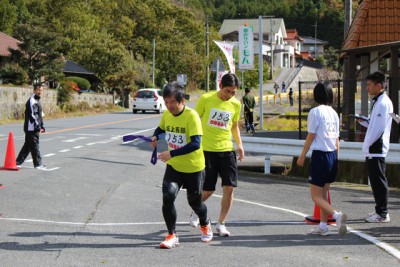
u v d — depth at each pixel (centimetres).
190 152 780
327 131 868
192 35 9150
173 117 791
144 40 8712
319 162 866
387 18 1992
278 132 2809
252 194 1274
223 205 876
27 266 694
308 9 17788
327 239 854
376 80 970
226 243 824
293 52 14362
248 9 17850
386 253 773
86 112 4938
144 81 7494
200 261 727
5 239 825
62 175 1466
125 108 6194
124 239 838
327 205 859
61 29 7088
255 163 1781
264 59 13400
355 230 916
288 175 1641
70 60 6366
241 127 3128
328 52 14288
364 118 1048
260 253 768
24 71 4650
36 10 7694
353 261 732
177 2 12850
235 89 862
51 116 4312
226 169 870
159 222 957
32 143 1561
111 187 1314
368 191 1317
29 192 1216
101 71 6500
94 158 1836
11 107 3950
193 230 910
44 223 934
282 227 936
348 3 2691
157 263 716
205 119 870
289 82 10644
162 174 1551
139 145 2284
